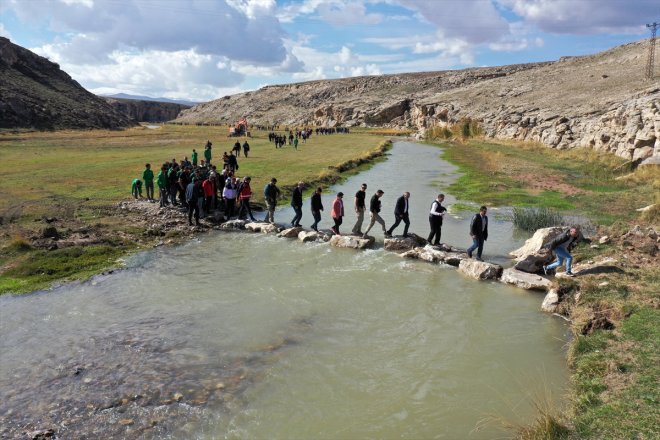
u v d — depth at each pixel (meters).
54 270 13.29
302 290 12.32
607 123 40.78
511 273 13.07
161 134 83.50
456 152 54.59
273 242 17.05
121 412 7.11
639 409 6.43
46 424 6.79
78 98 101.00
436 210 15.58
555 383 7.99
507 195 25.84
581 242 15.20
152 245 16.27
